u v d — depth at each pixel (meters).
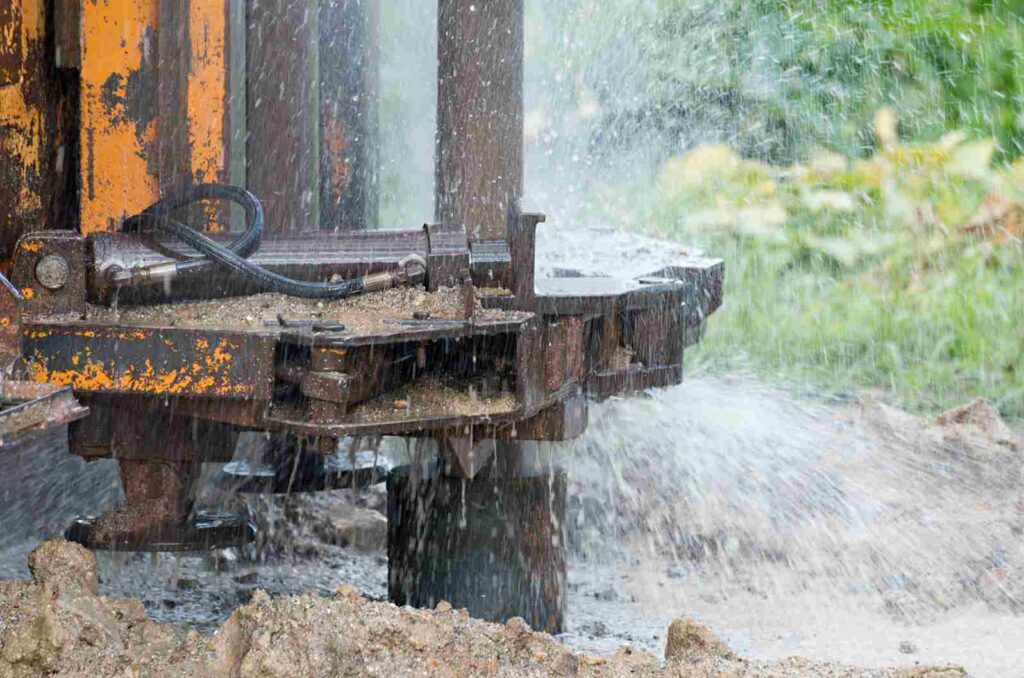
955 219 16.80
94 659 5.21
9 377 5.78
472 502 7.28
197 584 8.24
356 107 9.92
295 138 8.87
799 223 17.62
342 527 9.15
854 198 17.47
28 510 8.62
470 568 7.28
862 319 15.80
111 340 6.07
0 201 7.20
